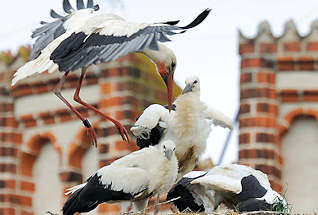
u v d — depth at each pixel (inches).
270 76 1223.5
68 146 1230.9
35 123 1246.3
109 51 911.0
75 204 981.2
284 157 1214.9
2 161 1244.5
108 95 1224.8
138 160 981.2
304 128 1219.2
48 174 1237.7
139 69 1227.9
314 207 1202.6
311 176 1209.4
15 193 1240.2
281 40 1226.0
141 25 911.0
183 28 901.2
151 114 989.8
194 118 995.3
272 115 1219.2
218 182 986.1
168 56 994.7
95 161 1222.3
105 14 944.3
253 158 1211.9
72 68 918.4
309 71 1222.9
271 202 983.0
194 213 967.0
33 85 1246.9
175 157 982.4
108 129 1217.4
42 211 1233.4
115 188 976.3
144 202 989.8
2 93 1254.3
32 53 968.9
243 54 1227.2
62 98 1000.2
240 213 964.0
